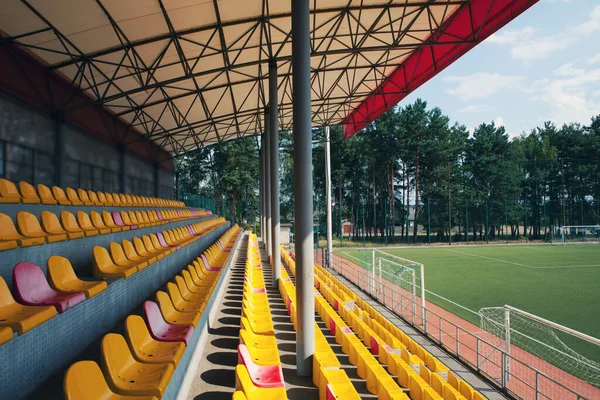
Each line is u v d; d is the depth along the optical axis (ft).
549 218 177.37
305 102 21.08
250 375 13.78
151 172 82.94
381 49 43.34
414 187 178.40
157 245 29.12
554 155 192.44
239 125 85.20
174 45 41.86
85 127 52.60
